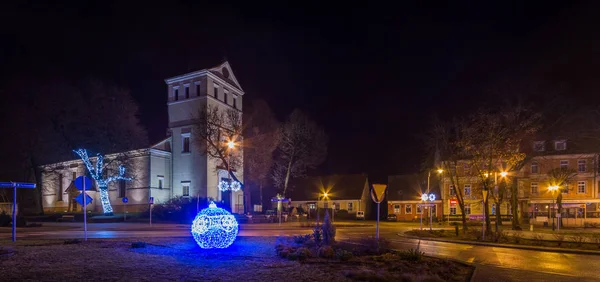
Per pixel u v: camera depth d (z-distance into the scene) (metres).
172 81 56.34
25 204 62.62
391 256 13.22
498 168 31.08
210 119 50.12
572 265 13.91
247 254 13.81
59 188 62.19
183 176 54.03
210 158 52.75
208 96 53.34
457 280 10.23
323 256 12.98
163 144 54.84
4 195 57.38
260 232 28.27
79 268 10.77
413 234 26.92
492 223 45.62
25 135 48.44
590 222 44.78
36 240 19.47
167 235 24.19
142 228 32.81
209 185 52.34
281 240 18.20
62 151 50.69
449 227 38.28
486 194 23.47
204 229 14.65
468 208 56.94
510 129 29.08
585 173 50.06
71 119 50.47
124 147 51.94
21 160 50.31
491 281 10.38
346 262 12.05
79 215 47.50
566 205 50.47
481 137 25.55
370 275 9.61
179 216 44.34
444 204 58.53
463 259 15.19
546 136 37.84
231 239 14.93
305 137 56.16
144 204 51.97
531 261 14.79
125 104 53.34
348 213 65.00
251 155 58.88
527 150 36.91
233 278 9.60
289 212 55.00
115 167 52.06
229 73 59.50
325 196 69.69
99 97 51.88
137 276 9.70
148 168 52.31
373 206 74.38
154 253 13.88
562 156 51.12
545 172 52.06
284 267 11.15
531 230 32.62
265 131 62.19
